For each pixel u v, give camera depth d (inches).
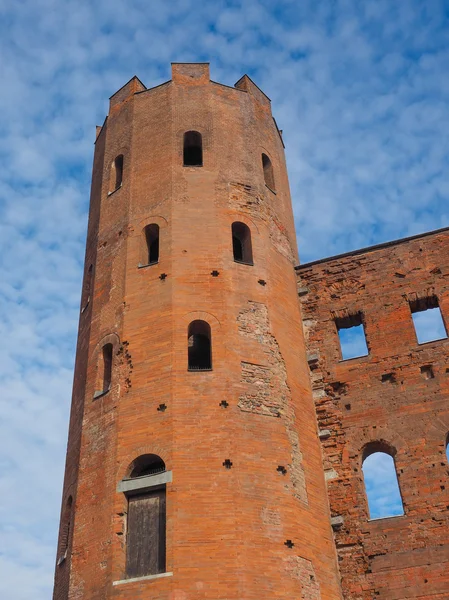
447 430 1083.9
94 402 1088.2
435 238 1270.9
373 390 1152.8
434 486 1040.8
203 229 1187.3
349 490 1074.7
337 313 1251.2
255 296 1149.1
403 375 1152.2
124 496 960.3
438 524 1010.7
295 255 1348.4
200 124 1326.3
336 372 1189.1
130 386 1048.8
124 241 1218.0
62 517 1083.9
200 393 1012.5
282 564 908.6
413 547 1004.6
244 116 1391.5
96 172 1451.8
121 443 1000.2
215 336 1069.8
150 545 925.2
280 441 1018.7
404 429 1102.4
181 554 883.4
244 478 951.6
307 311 1269.7
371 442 1109.7
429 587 972.6
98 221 1312.7
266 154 1393.9
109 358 1134.4
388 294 1240.8
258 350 1091.9
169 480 938.7
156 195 1239.5
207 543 892.6
